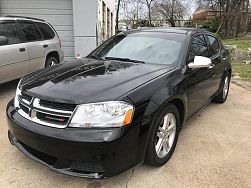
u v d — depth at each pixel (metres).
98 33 11.25
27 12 10.62
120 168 2.96
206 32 5.39
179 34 4.59
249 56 13.45
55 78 3.50
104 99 2.97
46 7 10.59
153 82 3.42
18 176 3.36
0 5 10.58
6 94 6.52
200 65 4.03
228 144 4.35
